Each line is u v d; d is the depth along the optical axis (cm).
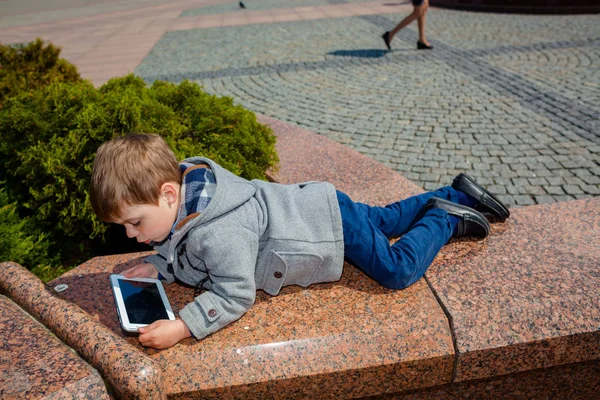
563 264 229
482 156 477
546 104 594
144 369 161
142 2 2130
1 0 2475
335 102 657
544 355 200
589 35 899
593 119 541
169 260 197
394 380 195
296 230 204
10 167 321
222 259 188
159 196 185
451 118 573
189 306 191
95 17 1702
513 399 218
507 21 1082
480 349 193
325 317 204
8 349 162
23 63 479
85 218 302
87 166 287
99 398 149
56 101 315
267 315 207
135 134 193
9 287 205
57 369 154
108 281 235
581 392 223
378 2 1501
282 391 188
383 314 204
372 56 873
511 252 241
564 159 459
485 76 717
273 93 714
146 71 891
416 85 701
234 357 187
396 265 209
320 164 369
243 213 198
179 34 1240
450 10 1276
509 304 205
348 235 212
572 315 201
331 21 1241
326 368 187
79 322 179
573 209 283
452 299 209
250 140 331
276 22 1294
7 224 304
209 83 787
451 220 240
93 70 919
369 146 516
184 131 322
